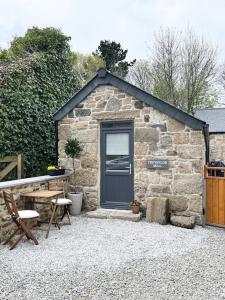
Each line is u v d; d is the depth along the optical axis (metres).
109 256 4.87
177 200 6.90
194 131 6.74
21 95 8.32
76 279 4.04
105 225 6.64
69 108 8.01
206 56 18.72
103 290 3.71
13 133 7.91
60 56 10.80
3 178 7.65
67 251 5.10
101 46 25.67
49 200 6.62
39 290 3.73
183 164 6.85
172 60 18.97
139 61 24.70
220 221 6.59
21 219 5.22
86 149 7.88
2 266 4.48
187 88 18.73
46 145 9.16
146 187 7.23
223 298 3.50
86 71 22.69
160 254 4.95
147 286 3.81
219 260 4.69
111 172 7.75
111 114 7.56
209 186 6.74
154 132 7.13
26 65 9.02
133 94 7.26
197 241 5.61
